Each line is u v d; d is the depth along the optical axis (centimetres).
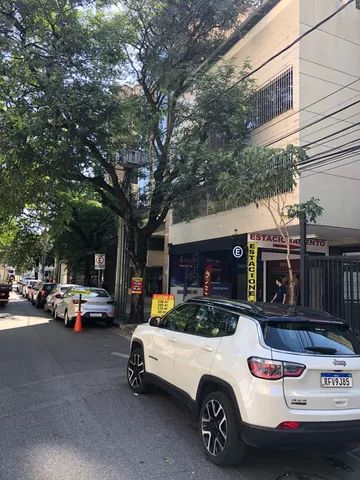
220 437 491
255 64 1739
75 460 487
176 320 670
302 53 1533
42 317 2173
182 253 2412
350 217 1551
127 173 1833
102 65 1316
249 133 1669
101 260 2259
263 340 477
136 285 1808
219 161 1349
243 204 1027
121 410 673
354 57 1620
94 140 1434
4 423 602
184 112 1602
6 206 1589
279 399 444
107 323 1842
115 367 992
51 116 1230
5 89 1260
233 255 1862
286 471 486
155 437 566
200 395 542
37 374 902
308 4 1555
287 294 1571
